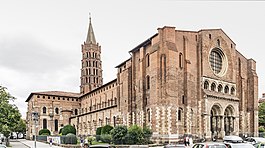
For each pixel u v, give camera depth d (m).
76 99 135.12
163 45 61.72
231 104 69.38
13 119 59.53
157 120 60.00
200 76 65.56
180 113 62.06
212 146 26.19
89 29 143.75
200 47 66.56
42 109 128.75
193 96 64.38
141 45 69.62
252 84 76.19
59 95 132.00
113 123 88.50
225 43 71.94
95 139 69.88
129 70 74.81
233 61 73.00
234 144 28.84
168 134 58.56
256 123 75.25
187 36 65.62
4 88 59.56
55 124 129.75
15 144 82.88
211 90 67.00
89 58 139.75
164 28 62.25
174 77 61.00
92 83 137.38
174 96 60.47
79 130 117.94
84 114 113.62
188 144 56.44
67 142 65.31
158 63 61.59
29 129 137.62
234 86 72.25
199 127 63.59
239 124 72.69
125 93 74.88
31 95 133.12
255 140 48.34
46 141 88.69
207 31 68.19
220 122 66.62
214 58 70.25
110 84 99.88
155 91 61.59
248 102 76.12
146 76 67.94
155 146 55.56
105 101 103.88
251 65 77.19
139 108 68.62
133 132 56.31
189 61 64.25
